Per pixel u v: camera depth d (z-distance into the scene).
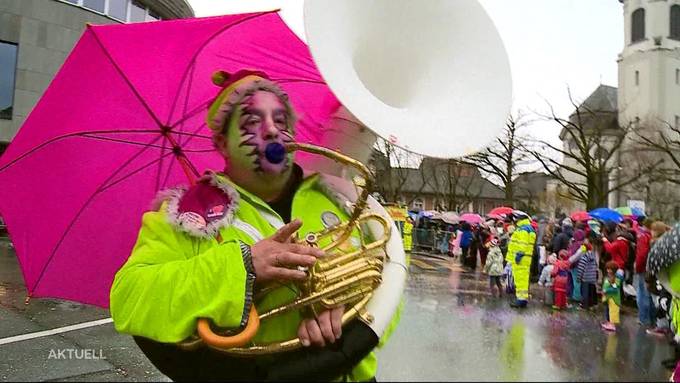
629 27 29.09
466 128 1.61
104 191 2.37
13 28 18.45
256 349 1.45
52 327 6.04
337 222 1.77
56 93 2.14
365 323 1.49
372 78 1.72
